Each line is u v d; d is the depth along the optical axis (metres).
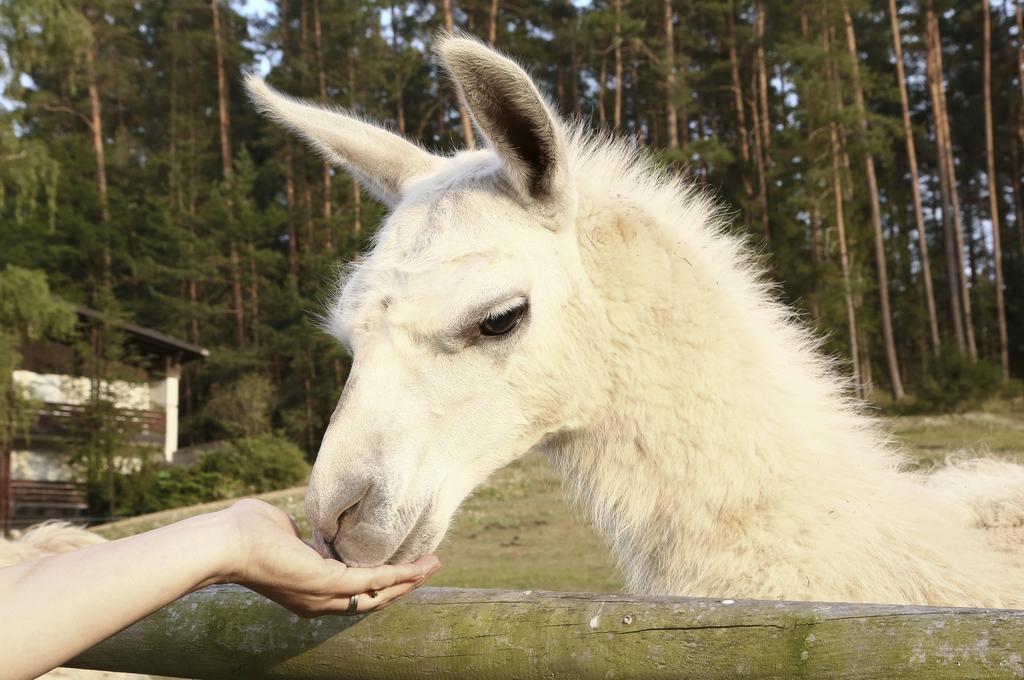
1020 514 2.58
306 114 2.76
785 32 38.81
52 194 16.92
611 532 2.54
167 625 1.63
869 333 40.47
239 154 50.31
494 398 2.22
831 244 36.22
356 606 1.43
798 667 1.25
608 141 2.94
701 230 2.76
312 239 45.31
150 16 58.03
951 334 44.91
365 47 42.38
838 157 37.34
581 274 2.38
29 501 26.78
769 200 37.19
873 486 2.33
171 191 50.62
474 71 2.15
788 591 2.13
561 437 2.48
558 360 2.30
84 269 46.84
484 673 1.41
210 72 55.50
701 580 2.26
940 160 43.94
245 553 1.31
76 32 16.66
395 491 2.06
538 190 2.33
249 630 1.56
